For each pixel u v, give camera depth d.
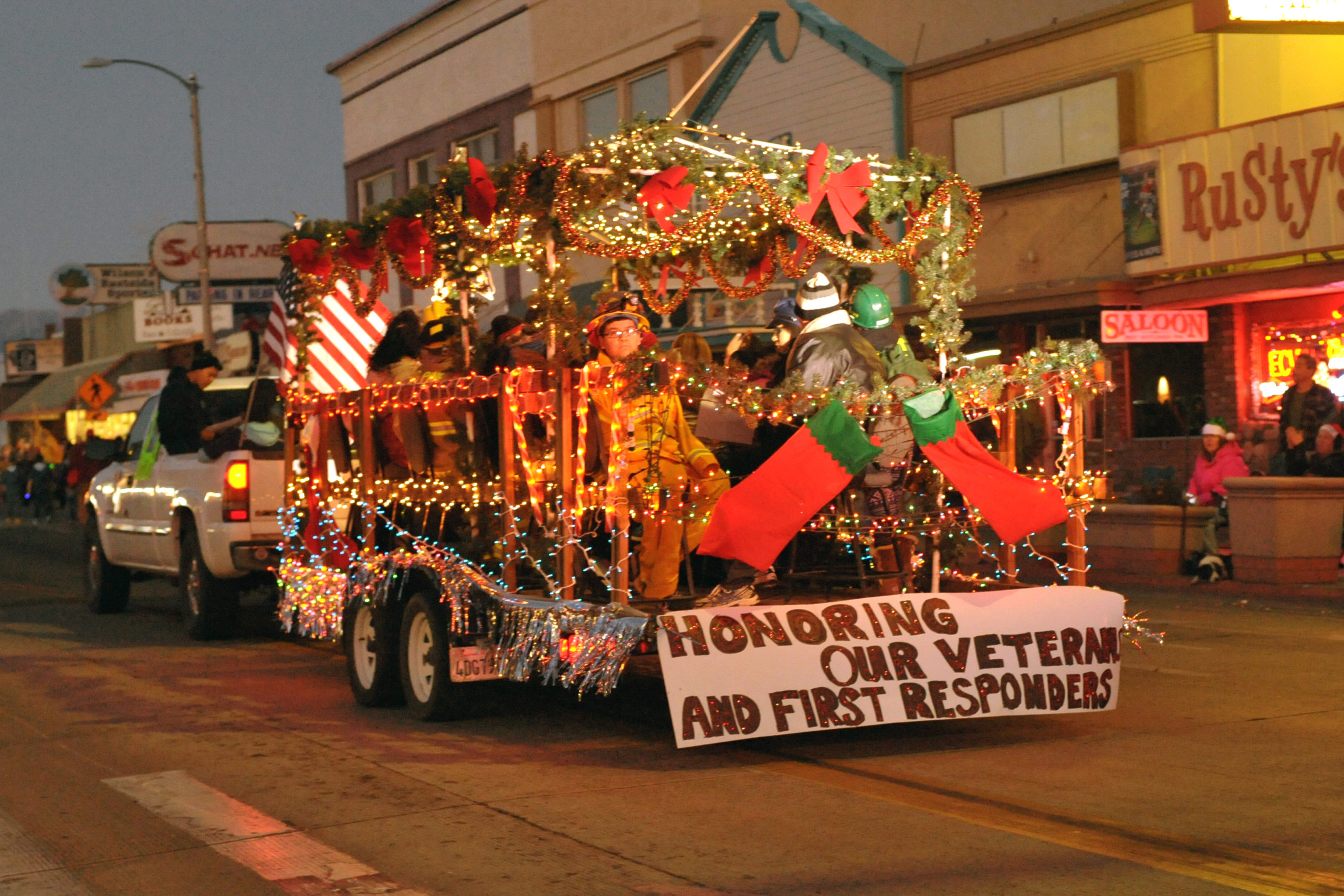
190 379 12.41
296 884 5.10
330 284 9.52
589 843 5.49
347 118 36.81
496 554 7.90
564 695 8.84
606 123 28.27
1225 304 18.27
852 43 22.58
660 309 9.80
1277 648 10.37
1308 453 15.59
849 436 6.87
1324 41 17.38
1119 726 7.56
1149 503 15.74
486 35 31.25
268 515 11.24
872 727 7.65
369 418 8.91
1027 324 20.97
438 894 4.94
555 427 7.16
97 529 13.85
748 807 5.98
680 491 7.42
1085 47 19.73
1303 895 4.73
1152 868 5.03
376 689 8.40
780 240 8.88
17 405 55.75
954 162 21.55
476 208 7.82
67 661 10.63
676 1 26.16
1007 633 7.13
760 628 6.72
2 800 6.41
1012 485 7.28
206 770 6.93
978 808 5.89
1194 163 17.44
